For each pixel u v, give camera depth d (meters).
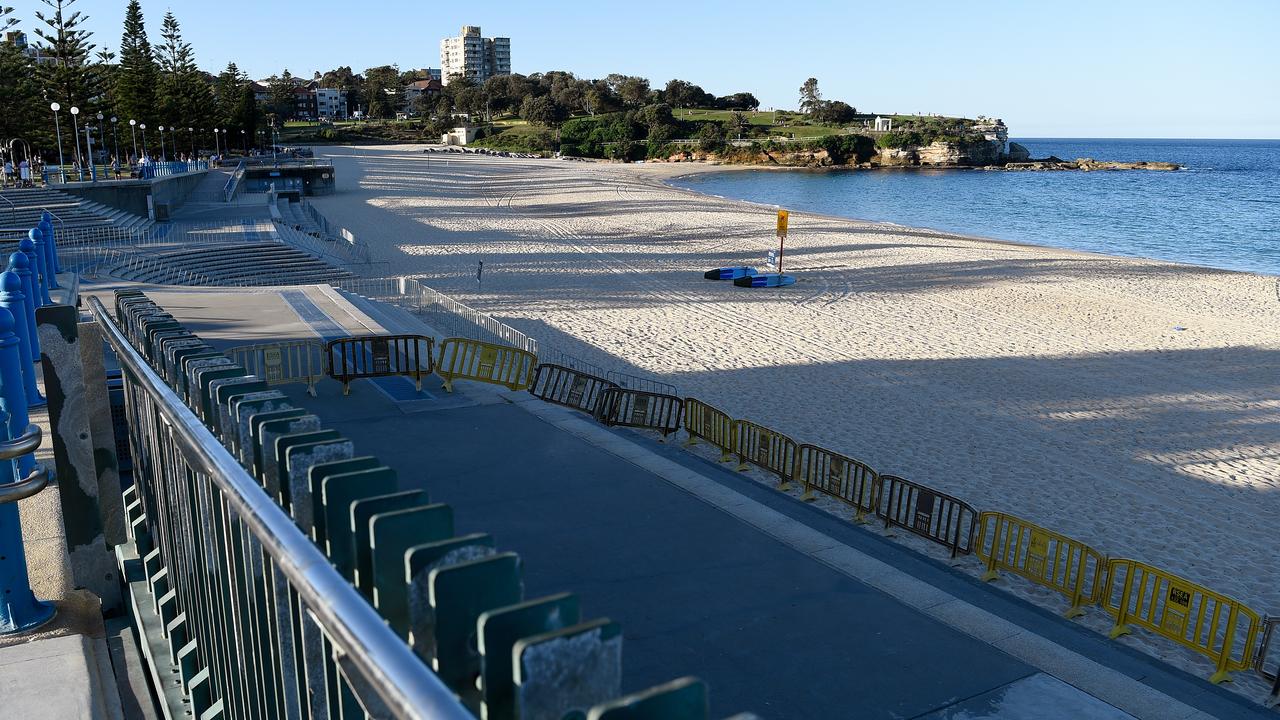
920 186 147.00
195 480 3.22
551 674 1.20
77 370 4.77
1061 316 38.22
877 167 197.12
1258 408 25.14
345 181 109.62
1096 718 6.90
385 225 68.38
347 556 1.85
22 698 3.67
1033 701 7.06
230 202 64.25
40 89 61.41
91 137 75.06
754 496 13.93
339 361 17.81
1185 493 18.84
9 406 4.06
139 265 34.81
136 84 73.00
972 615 8.24
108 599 4.99
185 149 90.25
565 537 9.65
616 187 114.69
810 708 6.85
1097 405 25.06
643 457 12.02
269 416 2.45
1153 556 15.77
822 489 15.98
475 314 32.19
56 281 18.11
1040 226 91.50
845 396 25.25
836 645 7.71
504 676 1.28
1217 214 105.50
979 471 19.66
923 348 31.56
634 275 47.09
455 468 11.59
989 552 14.76
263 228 48.56
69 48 59.97
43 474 4.35
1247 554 16.02
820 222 77.94
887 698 7.00
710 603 8.34
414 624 1.48
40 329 4.72
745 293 42.44
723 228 70.62
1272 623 10.71
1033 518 17.20
